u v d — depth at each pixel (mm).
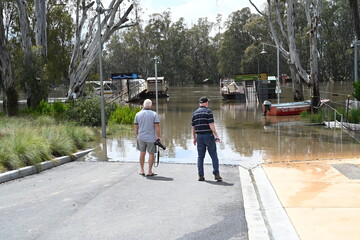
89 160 11328
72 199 6891
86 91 33781
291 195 6629
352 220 5285
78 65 30797
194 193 7215
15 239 5047
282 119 23141
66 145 11555
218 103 39594
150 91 51844
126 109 23141
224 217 5836
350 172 8312
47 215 6012
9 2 44344
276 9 29984
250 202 6605
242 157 11758
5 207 6477
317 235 4809
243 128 19344
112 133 18062
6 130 13109
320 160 10250
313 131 17359
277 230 5176
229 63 101500
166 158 11531
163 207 6363
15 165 9164
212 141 8180
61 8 42156
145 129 8703
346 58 88812
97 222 5672
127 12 29422
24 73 26438
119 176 8820
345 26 85750
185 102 43281
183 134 17766
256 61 91875
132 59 110625
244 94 43094
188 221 5680
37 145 10227
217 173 8156
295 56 26953
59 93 68125
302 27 78812
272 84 44562
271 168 9070
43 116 21359
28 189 7715
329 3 88062
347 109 18453
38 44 28266
